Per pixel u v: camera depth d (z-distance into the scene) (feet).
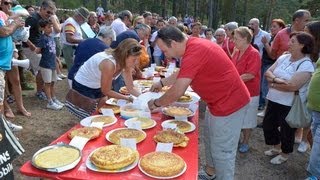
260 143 14.32
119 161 5.59
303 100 10.39
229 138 8.06
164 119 8.66
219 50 7.54
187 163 6.03
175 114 8.70
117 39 11.92
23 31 14.17
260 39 17.63
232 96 7.77
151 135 7.39
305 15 13.48
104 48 11.07
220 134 8.07
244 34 11.36
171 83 10.00
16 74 15.08
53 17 18.39
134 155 5.97
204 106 17.34
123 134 7.13
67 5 76.54
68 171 5.53
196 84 7.72
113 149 6.12
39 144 12.85
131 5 103.91
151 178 5.40
